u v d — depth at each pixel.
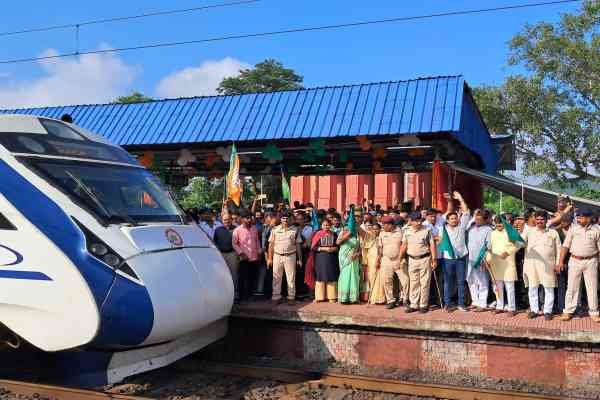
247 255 10.07
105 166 7.53
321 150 13.01
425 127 11.55
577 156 21.95
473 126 14.09
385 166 16.31
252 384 7.78
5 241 6.39
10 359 7.58
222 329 7.93
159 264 6.60
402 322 8.45
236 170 11.37
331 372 8.20
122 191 7.35
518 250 9.02
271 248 10.16
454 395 7.09
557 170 22.00
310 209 12.05
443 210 12.62
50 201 6.48
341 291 9.88
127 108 15.09
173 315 6.51
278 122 13.11
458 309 9.23
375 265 9.78
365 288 10.15
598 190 21.66
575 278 8.31
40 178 6.65
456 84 12.05
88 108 15.55
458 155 14.59
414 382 7.36
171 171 17.45
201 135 13.59
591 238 8.27
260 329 9.49
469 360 8.17
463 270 9.20
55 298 6.17
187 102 14.59
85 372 6.60
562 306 9.01
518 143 23.64
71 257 6.18
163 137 13.92
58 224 6.34
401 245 9.36
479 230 9.14
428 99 12.04
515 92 22.36
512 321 8.24
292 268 10.05
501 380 7.85
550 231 8.61
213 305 7.18
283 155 15.38
